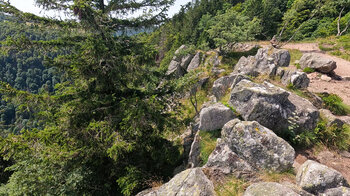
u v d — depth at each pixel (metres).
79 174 7.25
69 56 7.43
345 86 12.73
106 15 7.34
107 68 7.34
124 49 8.51
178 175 5.61
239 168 5.65
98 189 7.77
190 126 10.78
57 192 7.09
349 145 7.20
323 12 23.69
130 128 6.97
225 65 19.91
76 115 7.44
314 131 7.34
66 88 8.44
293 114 7.43
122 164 8.55
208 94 15.27
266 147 5.54
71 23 7.30
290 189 4.09
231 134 6.04
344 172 6.03
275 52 14.47
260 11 30.61
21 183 7.14
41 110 7.40
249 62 12.86
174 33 46.34
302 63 15.91
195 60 22.44
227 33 19.62
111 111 7.87
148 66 8.56
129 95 8.84
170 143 9.16
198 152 7.67
